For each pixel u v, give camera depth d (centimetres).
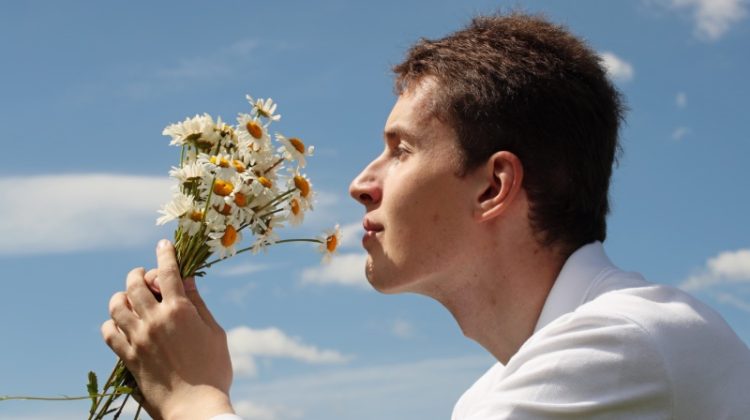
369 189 179
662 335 152
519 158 170
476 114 171
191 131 193
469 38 179
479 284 174
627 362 149
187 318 173
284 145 195
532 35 178
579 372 148
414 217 173
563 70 175
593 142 176
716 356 156
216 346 175
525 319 173
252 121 195
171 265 178
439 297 179
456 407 207
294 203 194
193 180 186
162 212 184
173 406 168
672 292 165
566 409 146
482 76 172
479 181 171
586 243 175
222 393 169
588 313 154
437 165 173
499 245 171
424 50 182
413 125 175
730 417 153
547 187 170
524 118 170
